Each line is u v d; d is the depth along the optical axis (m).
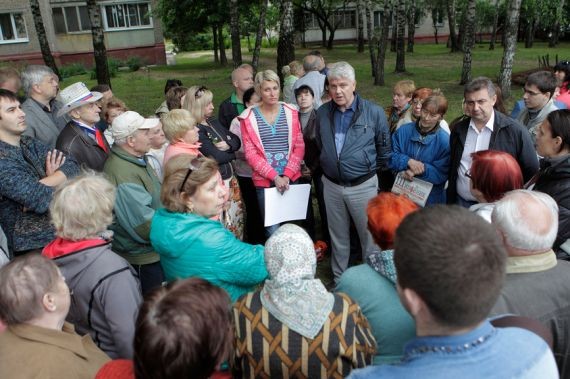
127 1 23.97
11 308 1.58
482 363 1.07
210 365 1.35
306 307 1.61
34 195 2.68
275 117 4.17
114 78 19.12
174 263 2.20
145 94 14.61
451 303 1.06
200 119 4.09
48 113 4.11
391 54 24.22
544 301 1.67
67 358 1.61
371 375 1.12
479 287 1.06
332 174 3.69
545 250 1.72
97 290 1.98
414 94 4.19
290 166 4.11
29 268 1.63
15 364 1.55
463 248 1.08
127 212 2.77
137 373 1.34
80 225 2.02
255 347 1.62
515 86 12.83
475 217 1.15
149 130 2.96
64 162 3.04
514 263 1.73
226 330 1.40
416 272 1.09
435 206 1.19
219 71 20.17
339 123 3.66
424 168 3.71
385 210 1.92
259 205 4.26
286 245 1.69
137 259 2.89
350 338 1.59
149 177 3.04
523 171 3.19
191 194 2.19
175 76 18.98
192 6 20.19
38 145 3.03
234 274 2.17
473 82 3.18
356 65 19.91
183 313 1.30
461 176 3.37
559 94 4.60
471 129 3.30
